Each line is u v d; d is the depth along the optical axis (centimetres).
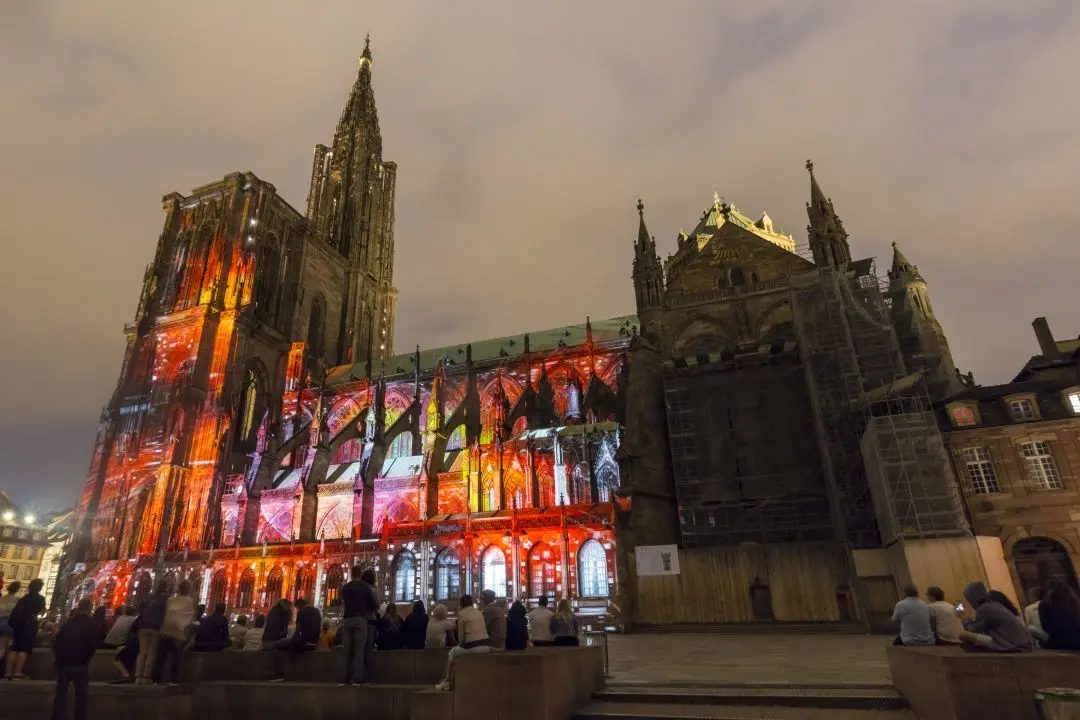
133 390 9094
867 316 5222
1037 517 4044
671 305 6681
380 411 7900
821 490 5044
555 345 9100
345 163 13288
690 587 4528
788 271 6644
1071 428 4138
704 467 5359
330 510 7544
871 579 3959
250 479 7850
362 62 14712
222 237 9769
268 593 6569
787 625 4138
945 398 4538
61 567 8094
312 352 10831
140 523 8025
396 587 6084
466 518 5953
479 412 8269
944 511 3831
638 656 2756
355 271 12094
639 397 5703
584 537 5400
